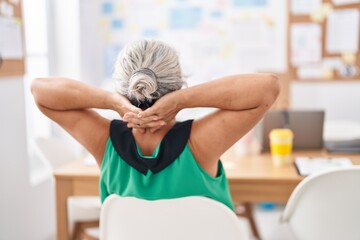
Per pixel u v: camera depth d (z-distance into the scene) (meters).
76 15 2.97
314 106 3.39
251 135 2.02
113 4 3.47
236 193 1.69
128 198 1.16
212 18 3.39
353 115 3.36
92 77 3.33
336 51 3.29
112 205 1.21
